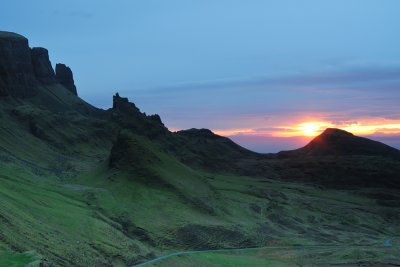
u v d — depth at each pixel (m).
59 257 106.56
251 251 189.50
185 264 151.50
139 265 134.88
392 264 176.88
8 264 80.44
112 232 148.00
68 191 187.62
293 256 186.00
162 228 182.25
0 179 151.88
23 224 113.19
